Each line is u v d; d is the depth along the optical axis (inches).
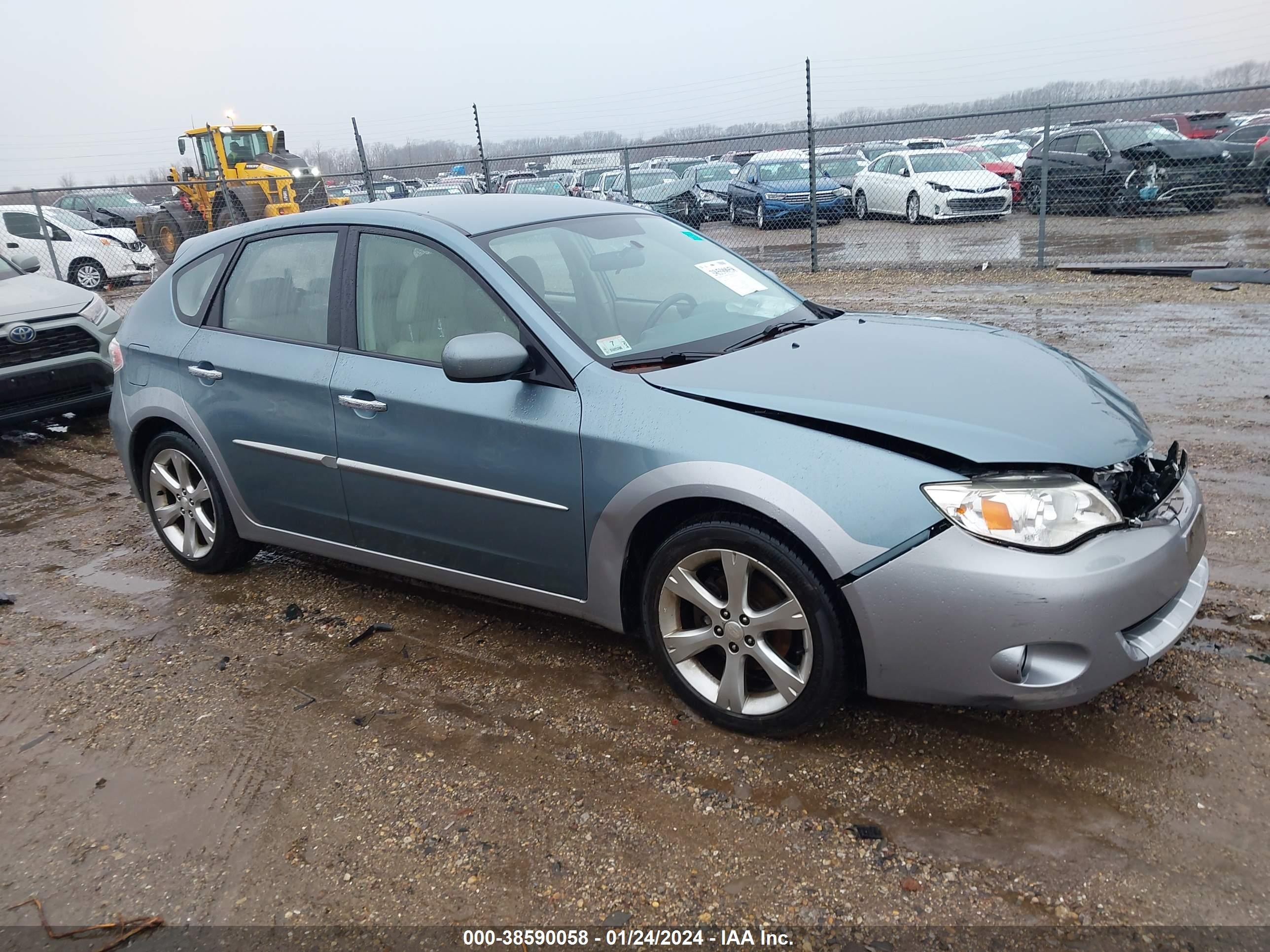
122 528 202.4
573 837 97.4
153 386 162.4
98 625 156.2
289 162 762.8
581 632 140.9
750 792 102.0
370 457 134.3
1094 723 108.5
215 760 116.1
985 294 406.0
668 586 112.5
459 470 125.2
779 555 101.2
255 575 171.5
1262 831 90.3
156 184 605.0
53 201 652.1
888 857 91.2
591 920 86.7
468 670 132.5
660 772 106.7
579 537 117.6
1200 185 587.8
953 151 703.7
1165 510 101.9
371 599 158.2
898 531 95.3
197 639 148.5
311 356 141.1
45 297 267.9
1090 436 100.1
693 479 104.6
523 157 537.6
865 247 599.5
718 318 134.1
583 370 116.6
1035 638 92.0
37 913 93.0
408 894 91.5
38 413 262.1
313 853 98.2
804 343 125.3
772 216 703.1
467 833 99.3
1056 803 96.4
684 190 782.5
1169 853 88.7
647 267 140.5
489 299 124.8
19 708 131.8
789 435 102.2
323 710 125.3
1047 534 92.4
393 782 108.7
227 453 154.1
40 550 192.5
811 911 85.7
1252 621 126.5
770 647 108.2
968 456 95.3
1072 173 636.7
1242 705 109.2
